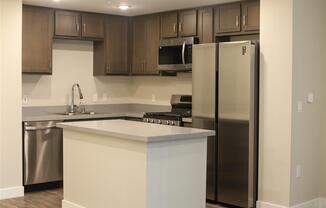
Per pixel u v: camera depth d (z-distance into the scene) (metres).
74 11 6.46
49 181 5.92
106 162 4.29
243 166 5.04
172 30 6.41
